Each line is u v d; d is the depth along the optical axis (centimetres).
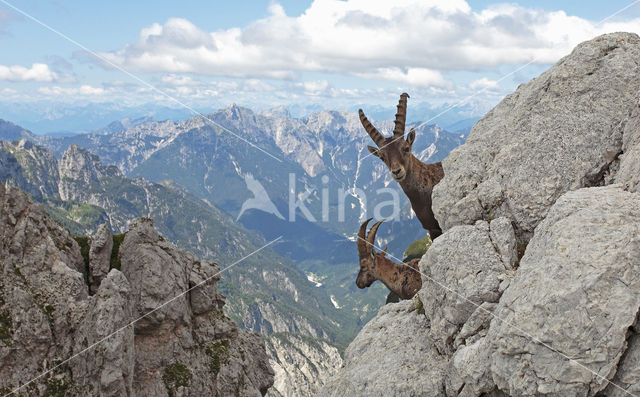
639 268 756
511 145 1224
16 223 1520
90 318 1411
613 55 1231
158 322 1689
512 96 1435
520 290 868
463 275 1066
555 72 1278
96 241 1738
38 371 1361
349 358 1300
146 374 1680
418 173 1416
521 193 1150
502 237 1094
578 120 1183
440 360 1086
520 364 809
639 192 898
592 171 1120
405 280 1504
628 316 730
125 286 1536
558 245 842
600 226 830
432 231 1489
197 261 2064
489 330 898
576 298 765
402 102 1430
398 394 1036
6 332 1353
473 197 1216
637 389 723
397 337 1227
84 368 1362
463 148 1353
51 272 1507
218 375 1817
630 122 1077
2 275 1438
